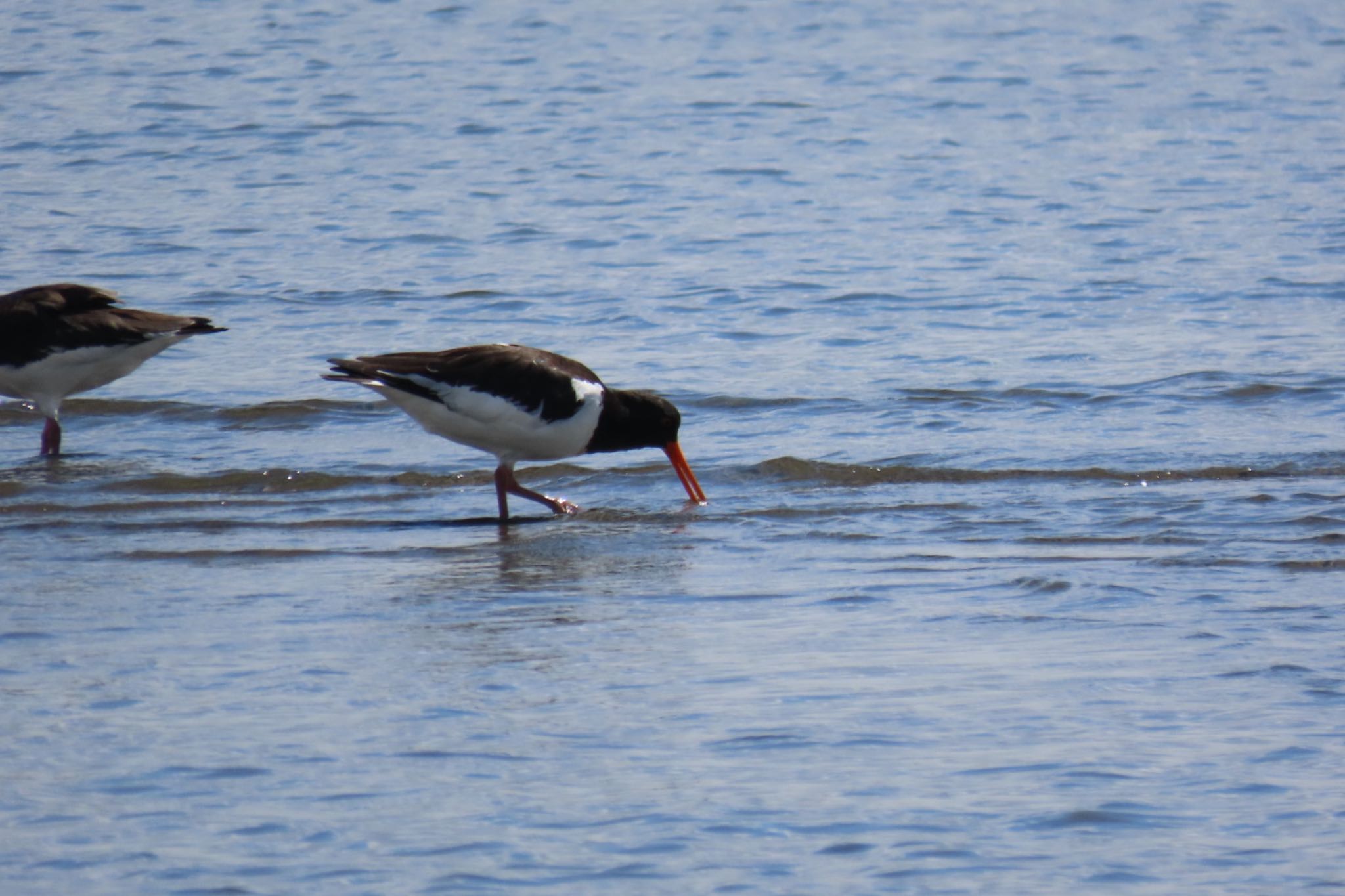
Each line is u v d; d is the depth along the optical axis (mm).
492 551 13352
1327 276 23844
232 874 7402
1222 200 28906
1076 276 24141
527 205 28875
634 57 42906
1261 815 7930
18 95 37281
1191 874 7395
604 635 10883
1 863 7492
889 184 30516
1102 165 31875
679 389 18875
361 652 10523
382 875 7398
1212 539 13203
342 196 29391
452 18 47375
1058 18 48438
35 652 10508
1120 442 16469
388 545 13539
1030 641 10602
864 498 14852
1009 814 7980
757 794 8211
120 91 37750
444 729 9078
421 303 23031
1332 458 15773
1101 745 8781
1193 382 18734
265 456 16469
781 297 23156
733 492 15266
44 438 16578
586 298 23250
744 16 48469
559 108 37062
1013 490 14992
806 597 11773
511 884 7312
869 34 46156
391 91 38594
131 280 24125
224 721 9211
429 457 16422
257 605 11688
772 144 33938
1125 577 12094
